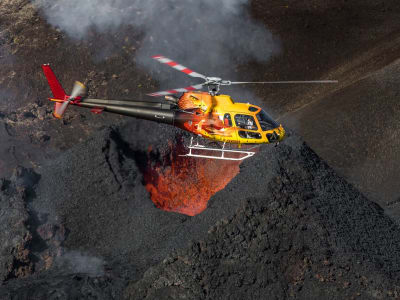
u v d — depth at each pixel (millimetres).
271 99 52250
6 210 31359
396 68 48000
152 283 25281
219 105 23594
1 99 49625
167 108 24000
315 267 25500
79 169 33344
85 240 30891
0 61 53250
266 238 26062
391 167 38969
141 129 36969
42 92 50562
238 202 27969
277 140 23938
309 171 31062
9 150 43688
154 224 30594
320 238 26266
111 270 27891
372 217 30375
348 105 45750
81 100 24797
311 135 44219
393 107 43531
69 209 32031
